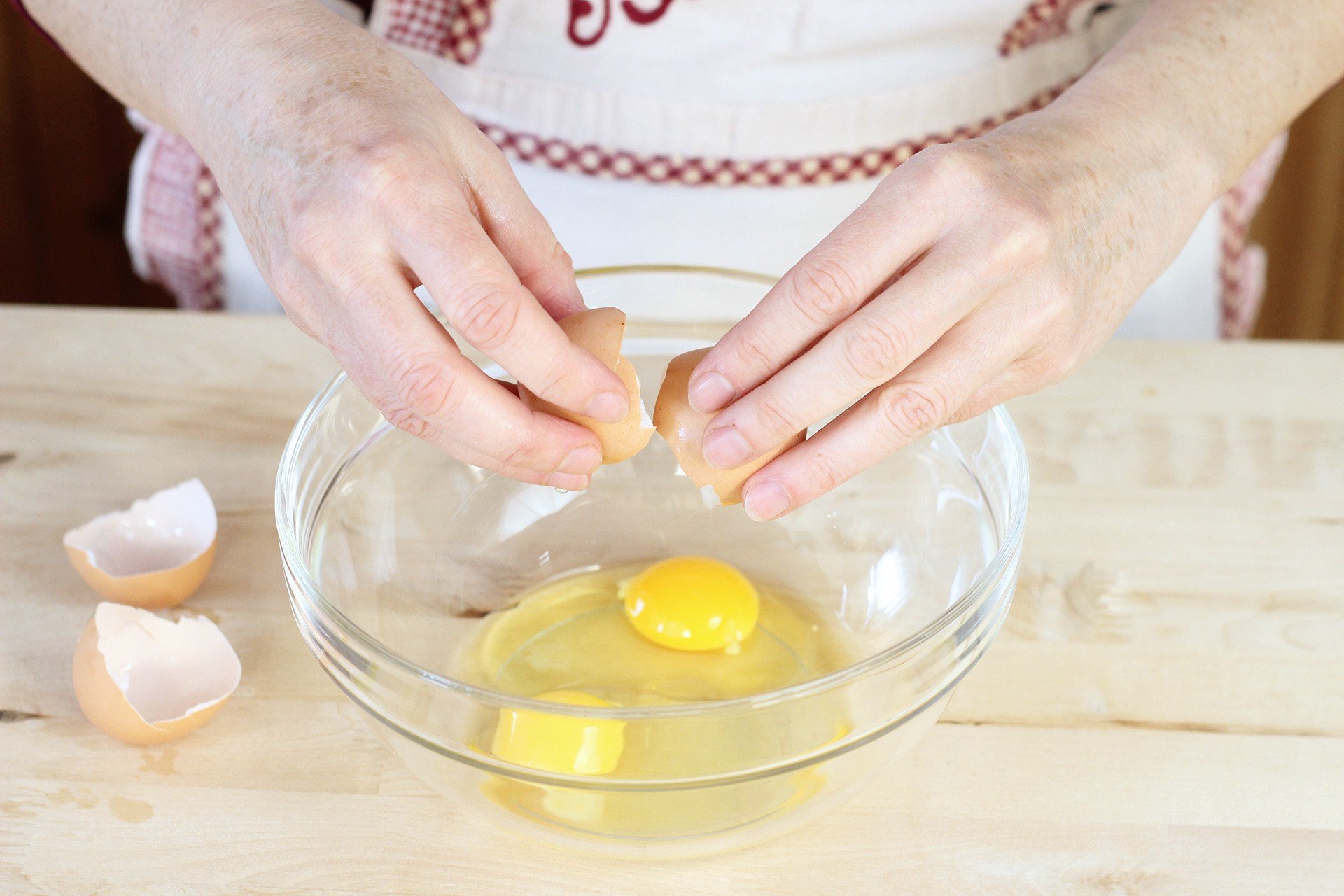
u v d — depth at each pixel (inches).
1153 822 19.5
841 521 22.2
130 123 47.9
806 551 22.3
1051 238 18.0
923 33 27.8
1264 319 52.2
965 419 20.0
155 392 26.8
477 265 17.1
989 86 28.5
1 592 22.6
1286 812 19.6
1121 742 20.5
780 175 28.9
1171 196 20.5
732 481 18.8
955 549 20.8
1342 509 24.3
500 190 19.0
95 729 20.6
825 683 16.7
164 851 19.1
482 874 19.0
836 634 21.2
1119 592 22.7
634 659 20.8
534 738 17.0
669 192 29.2
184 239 33.0
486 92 28.4
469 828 19.5
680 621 20.8
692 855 18.6
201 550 22.9
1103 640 22.0
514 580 22.0
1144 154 20.3
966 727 20.7
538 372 17.5
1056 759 20.3
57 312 28.9
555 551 22.4
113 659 20.7
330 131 18.2
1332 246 49.7
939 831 19.4
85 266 51.0
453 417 17.7
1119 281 19.8
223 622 22.2
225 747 20.4
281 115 18.7
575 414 18.6
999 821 19.5
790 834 19.4
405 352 17.5
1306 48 23.5
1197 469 25.1
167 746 20.4
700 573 21.0
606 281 22.3
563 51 27.8
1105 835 19.3
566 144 28.7
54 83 46.2
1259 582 23.0
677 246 29.8
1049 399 26.7
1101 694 21.2
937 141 28.8
